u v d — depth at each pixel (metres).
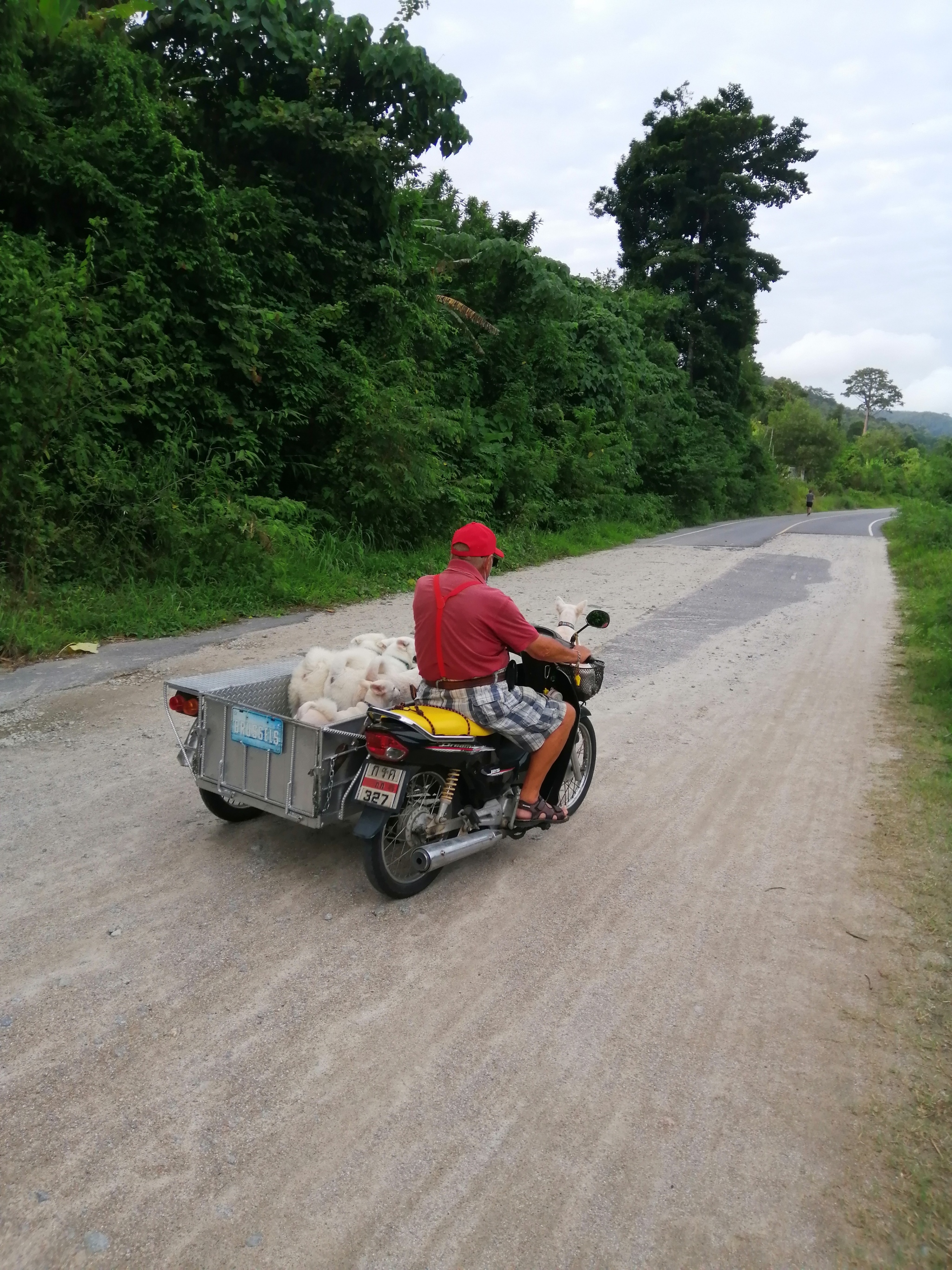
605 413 30.80
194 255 12.03
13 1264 2.31
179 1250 2.38
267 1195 2.56
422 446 15.84
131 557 10.84
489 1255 2.40
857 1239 2.49
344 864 4.58
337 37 15.12
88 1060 3.06
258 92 14.96
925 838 5.10
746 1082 3.09
